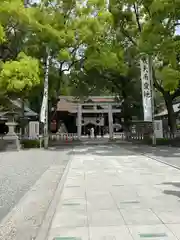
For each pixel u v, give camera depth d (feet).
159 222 15.92
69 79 97.04
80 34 74.33
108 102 121.80
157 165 39.45
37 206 20.34
